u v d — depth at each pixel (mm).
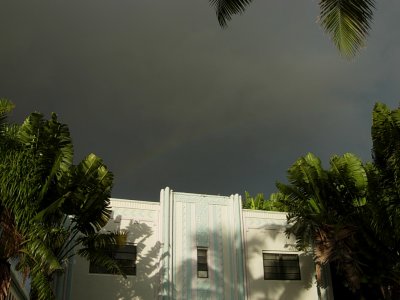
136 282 20469
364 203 20781
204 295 20938
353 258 19891
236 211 23016
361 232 19969
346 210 21047
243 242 22625
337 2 9586
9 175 12719
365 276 19844
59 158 14117
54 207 13672
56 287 18938
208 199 22969
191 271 21203
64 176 15078
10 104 13266
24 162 13188
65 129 15461
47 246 12742
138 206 21891
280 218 23812
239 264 21969
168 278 20547
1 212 12492
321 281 21547
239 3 11148
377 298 22359
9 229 12375
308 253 23453
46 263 12711
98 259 16453
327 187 21281
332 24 9602
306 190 21594
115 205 21547
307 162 21734
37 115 14352
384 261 19781
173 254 21266
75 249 20016
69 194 14852
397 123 18219
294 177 21672
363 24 9469
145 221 21719
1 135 13023
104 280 20125
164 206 21953
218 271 21578
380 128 18719
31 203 13211
